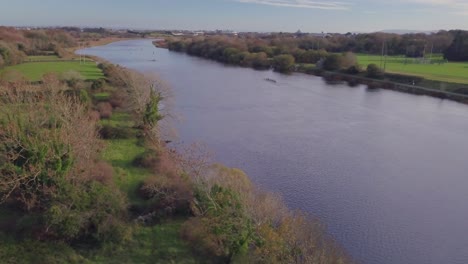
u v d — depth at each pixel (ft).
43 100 152.35
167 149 178.50
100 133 180.14
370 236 126.62
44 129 124.47
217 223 99.66
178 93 332.60
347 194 154.51
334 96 351.67
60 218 98.27
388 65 526.57
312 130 239.30
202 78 419.74
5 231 100.63
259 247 96.89
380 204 147.23
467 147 214.07
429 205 147.74
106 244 101.55
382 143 218.18
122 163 153.79
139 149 170.91
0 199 111.24
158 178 130.00
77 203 103.50
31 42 520.01
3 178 108.37
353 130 242.37
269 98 330.75
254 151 198.49
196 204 115.55
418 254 119.03
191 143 201.57
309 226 112.06
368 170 178.70
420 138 229.25
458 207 146.51
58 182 106.93
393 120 269.64
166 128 220.23
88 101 205.77
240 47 641.40
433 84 385.09
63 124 128.47
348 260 109.40
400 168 182.19
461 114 290.35
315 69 505.66
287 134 229.25
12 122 120.37
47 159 109.19
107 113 211.82
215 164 151.02
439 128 251.60
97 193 108.68
